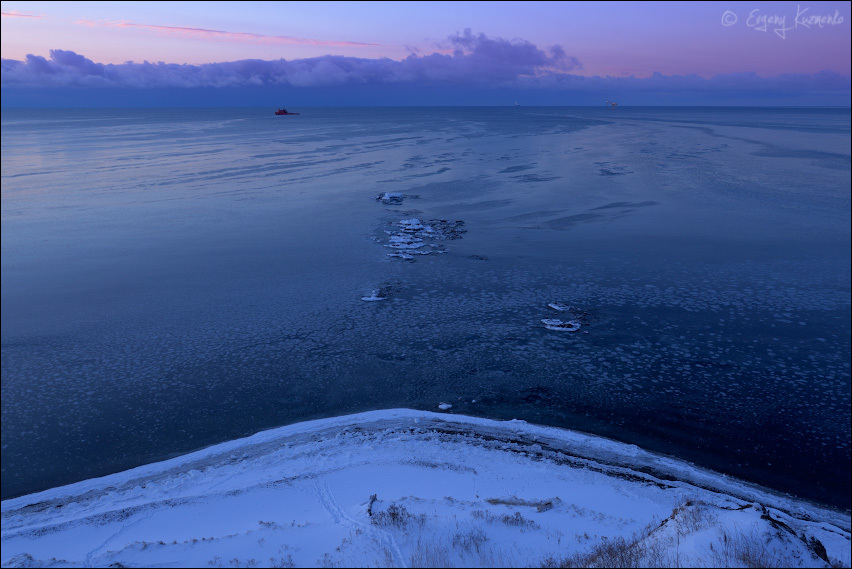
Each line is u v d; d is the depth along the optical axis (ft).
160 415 82.33
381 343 103.71
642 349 100.83
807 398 85.25
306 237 172.76
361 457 67.41
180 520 53.62
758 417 80.59
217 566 40.96
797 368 94.02
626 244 161.68
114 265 148.15
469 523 46.62
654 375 92.22
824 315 114.32
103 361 97.91
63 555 48.21
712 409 82.58
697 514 44.93
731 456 71.97
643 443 74.84
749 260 147.13
